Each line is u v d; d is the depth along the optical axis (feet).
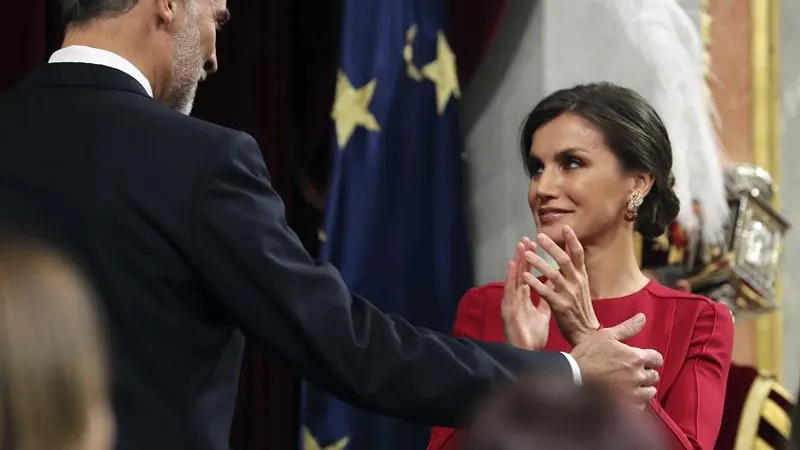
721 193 43.52
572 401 11.98
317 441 42.09
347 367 23.24
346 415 42.39
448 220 43.83
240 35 42.98
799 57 51.85
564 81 44.14
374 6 43.04
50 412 12.14
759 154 49.01
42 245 13.06
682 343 28.94
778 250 45.11
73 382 12.27
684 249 42.63
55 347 12.24
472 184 45.73
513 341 27.63
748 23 48.98
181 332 22.95
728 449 37.70
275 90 43.14
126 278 22.67
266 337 23.17
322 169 45.19
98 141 23.29
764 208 44.80
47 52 40.14
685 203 42.39
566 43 44.32
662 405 28.40
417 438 43.37
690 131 44.06
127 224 22.77
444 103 43.78
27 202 23.00
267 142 42.96
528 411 11.93
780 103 51.75
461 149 44.27
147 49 24.79
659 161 29.35
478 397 23.61
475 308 30.94
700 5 47.47
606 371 24.95
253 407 43.19
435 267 43.70
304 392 42.09
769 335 50.34
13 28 38.27
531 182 30.04
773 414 37.96
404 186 43.37
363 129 42.80
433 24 43.88
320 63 44.60
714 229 43.14
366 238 42.78
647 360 25.20
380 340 23.61
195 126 23.63
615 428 11.76
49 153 23.32
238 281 22.81
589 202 29.07
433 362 23.58
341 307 23.36
